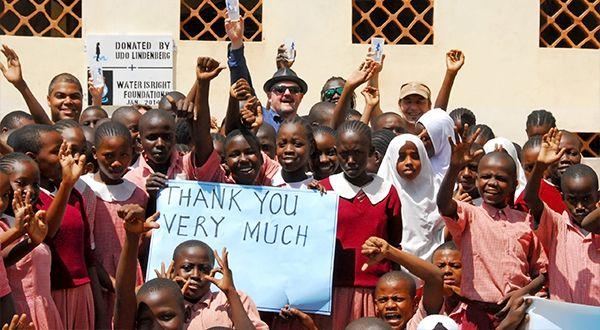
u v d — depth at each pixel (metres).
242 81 11.58
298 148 11.50
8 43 16.00
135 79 16.02
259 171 11.65
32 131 10.79
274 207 11.26
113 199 11.22
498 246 10.84
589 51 16.30
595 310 10.16
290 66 15.31
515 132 16.11
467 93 16.20
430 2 16.38
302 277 11.08
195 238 11.24
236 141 11.34
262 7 16.20
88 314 10.65
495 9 16.23
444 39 16.22
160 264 11.16
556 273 10.81
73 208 10.62
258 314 10.62
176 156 11.88
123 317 9.89
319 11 16.12
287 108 13.58
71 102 13.20
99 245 11.13
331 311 11.14
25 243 9.66
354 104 15.02
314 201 11.24
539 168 10.59
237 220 11.27
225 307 10.42
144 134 11.66
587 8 16.48
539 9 16.27
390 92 16.14
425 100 14.23
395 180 11.96
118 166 11.18
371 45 14.62
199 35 16.20
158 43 16.02
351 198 11.27
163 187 11.36
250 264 11.16
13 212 10.16
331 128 12.19
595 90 16.31
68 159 10.16
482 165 11.02
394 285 10.65
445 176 10.74
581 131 16.17
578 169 10.84
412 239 11.89
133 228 9.91
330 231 11.15
